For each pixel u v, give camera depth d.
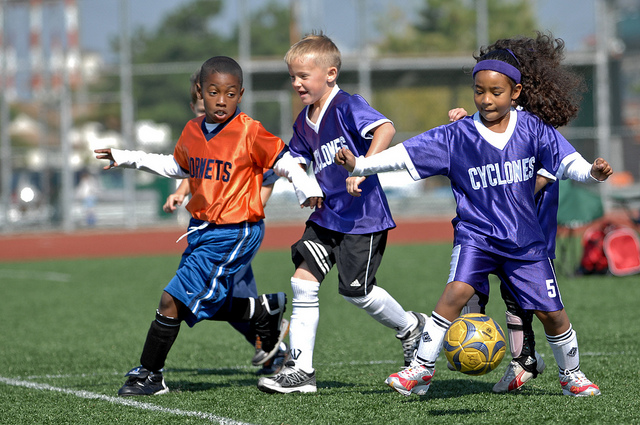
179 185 17.23
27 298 31.00
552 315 12.19
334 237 14.08
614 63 66.38
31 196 63.66
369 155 13.08
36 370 17.34
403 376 11.96
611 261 32.34
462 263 11.98
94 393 14.52
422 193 67.06
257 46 89.00
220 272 13.85
